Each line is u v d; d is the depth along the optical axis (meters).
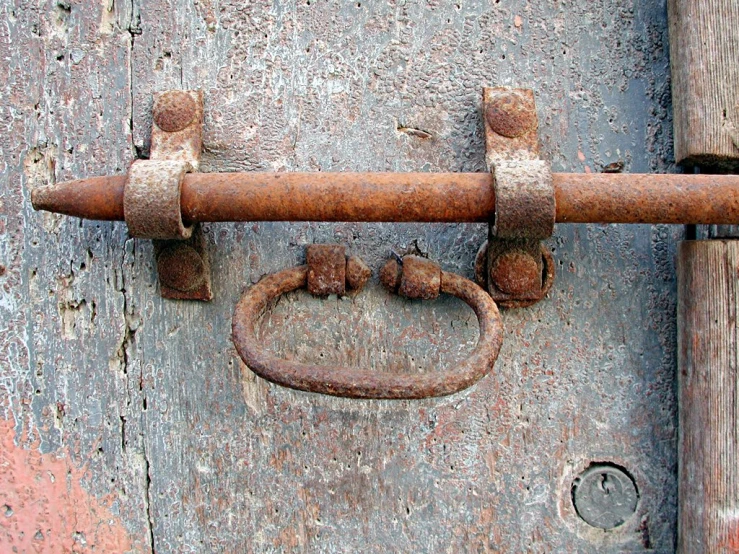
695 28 0.38
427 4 0.41
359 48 0.41
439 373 0.35
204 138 0.41
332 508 0.41
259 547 0.41
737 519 0.37
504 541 0.41
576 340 0.41
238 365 0.41
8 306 0.41
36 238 0.41
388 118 0.41
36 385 0.41
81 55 0.41
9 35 0.41
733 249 0.37
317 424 0.41
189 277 0.40
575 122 0.41
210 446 0.41
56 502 0.41
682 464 0.39
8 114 0.41
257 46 0.41
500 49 0.41
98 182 0.36
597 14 0.41
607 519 0.41
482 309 0.37
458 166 0.41
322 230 0.40
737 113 0.38
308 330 0.41
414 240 0.40
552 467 0.41
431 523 0.41
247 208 0.35
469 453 0.41
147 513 0.41
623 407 0.41
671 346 0.41
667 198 0.35
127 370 0.41
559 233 0.41
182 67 0.41
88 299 0.41
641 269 0.41
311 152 0.41
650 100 0.41
